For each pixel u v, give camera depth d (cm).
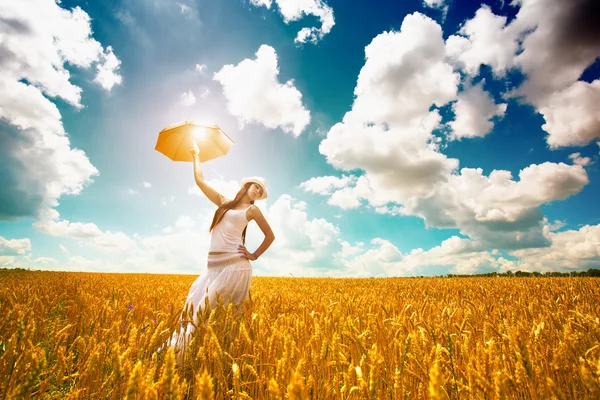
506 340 202
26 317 245
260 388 175
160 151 468
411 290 820
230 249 345
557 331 242
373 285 1088
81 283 945
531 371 139
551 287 743
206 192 391
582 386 163
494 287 855
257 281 1417
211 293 319
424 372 166
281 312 370
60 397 172
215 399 161
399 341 210
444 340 220
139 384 119
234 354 209
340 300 437
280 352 195
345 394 165
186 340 236
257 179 385
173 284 1066
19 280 1038
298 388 89
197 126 429
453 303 455
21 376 145
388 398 163
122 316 325
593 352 179
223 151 479
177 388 114
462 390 159
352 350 229
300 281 1426
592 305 434
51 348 221
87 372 175
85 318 272
